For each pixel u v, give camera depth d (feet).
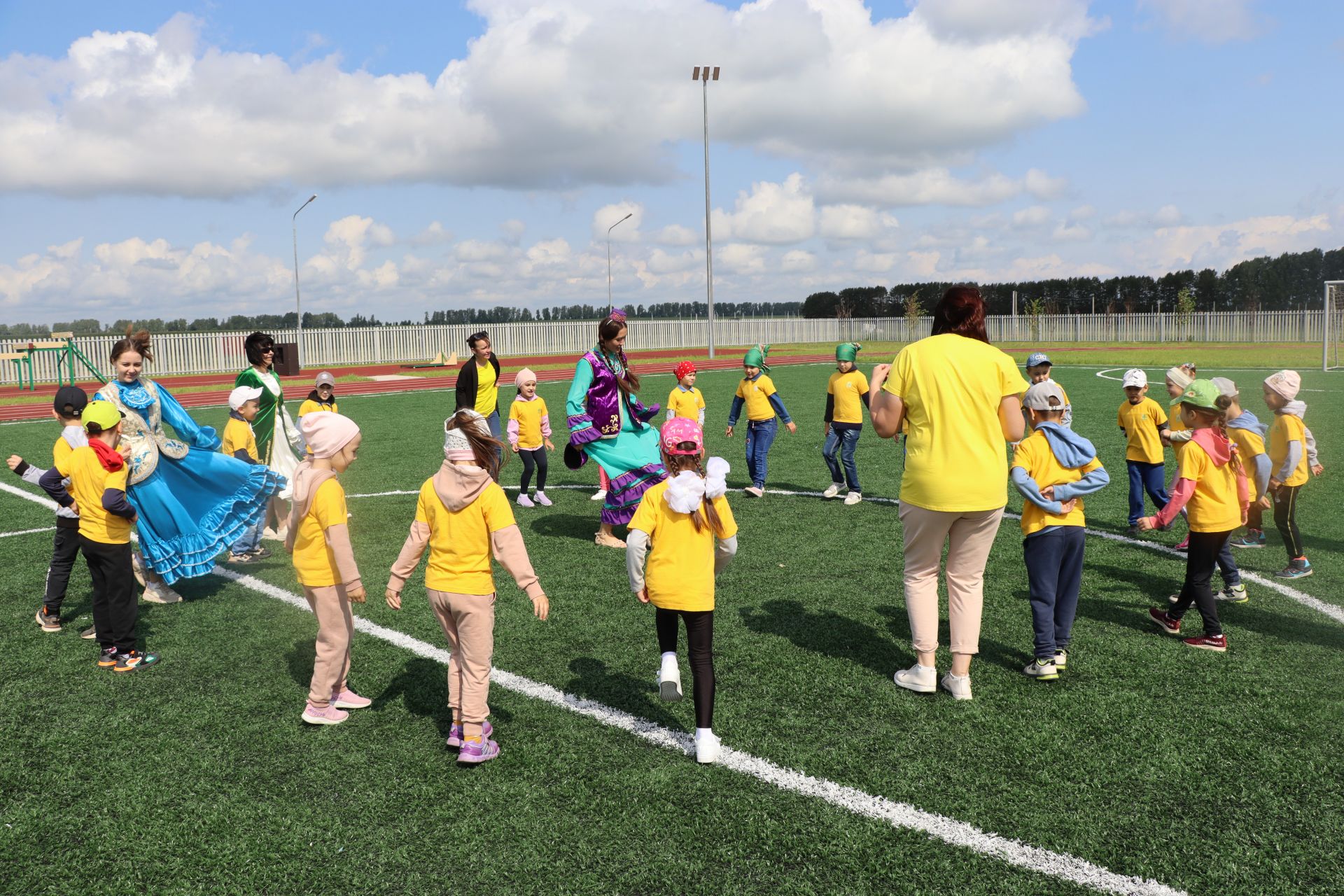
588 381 25.00
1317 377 87.15
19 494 35.22
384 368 137.90
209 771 12.69
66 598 21.47
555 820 11.26
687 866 10.25
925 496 14.35
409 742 13.55
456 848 10.70
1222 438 16.51
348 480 37.32
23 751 13.39
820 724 13.88
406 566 13.00
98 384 114.62
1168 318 196.54
